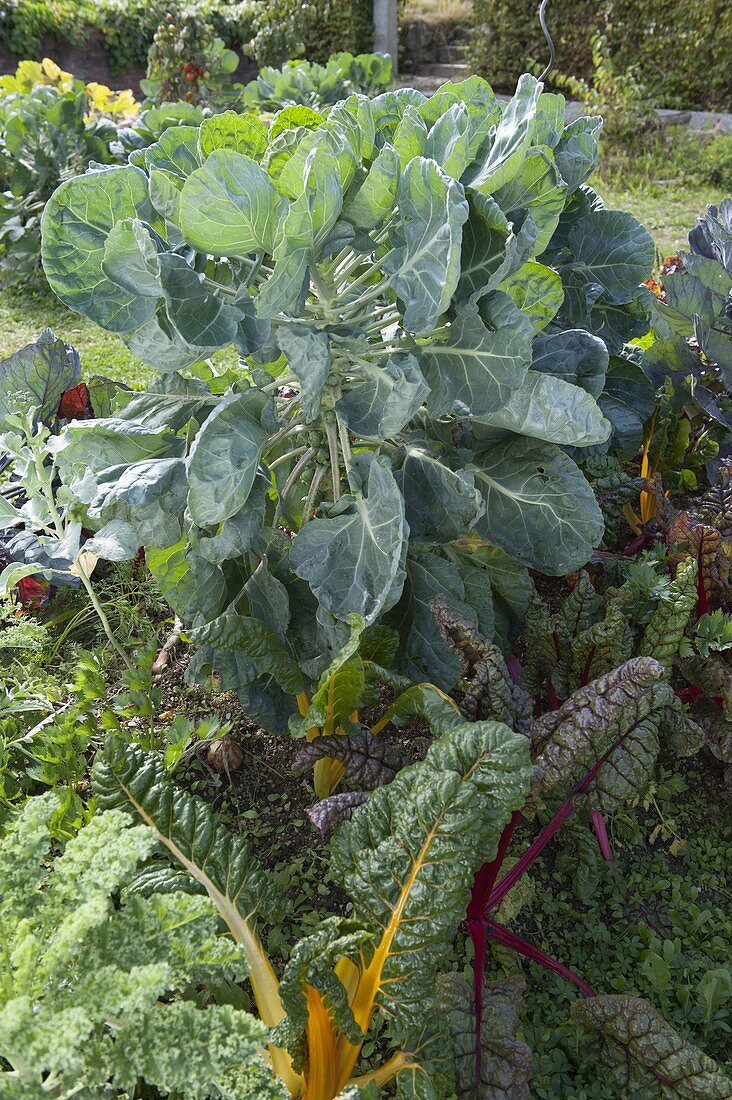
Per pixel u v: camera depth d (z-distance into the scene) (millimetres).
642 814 2521
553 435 2184
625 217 3023
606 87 9742
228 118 2154
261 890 1864
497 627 2684
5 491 3283
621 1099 1814
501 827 1659
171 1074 1309
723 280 3672
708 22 10383
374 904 1654
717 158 9031
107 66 11727
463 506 2246
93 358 5320
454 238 1743
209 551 2133
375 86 8523
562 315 3078
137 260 2021
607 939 2182
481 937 1982
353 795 1923
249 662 2316
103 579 3305
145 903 1484
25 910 1500
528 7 11172
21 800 2318
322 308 2189
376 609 2037
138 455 2234
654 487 3113
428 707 2070
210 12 11422
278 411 2395
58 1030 1271
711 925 2223
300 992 1559
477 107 2289
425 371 2152
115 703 2703
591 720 1973
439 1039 1678
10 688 2727
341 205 1868
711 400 3383
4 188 7199
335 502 2295
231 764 2562
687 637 2561
